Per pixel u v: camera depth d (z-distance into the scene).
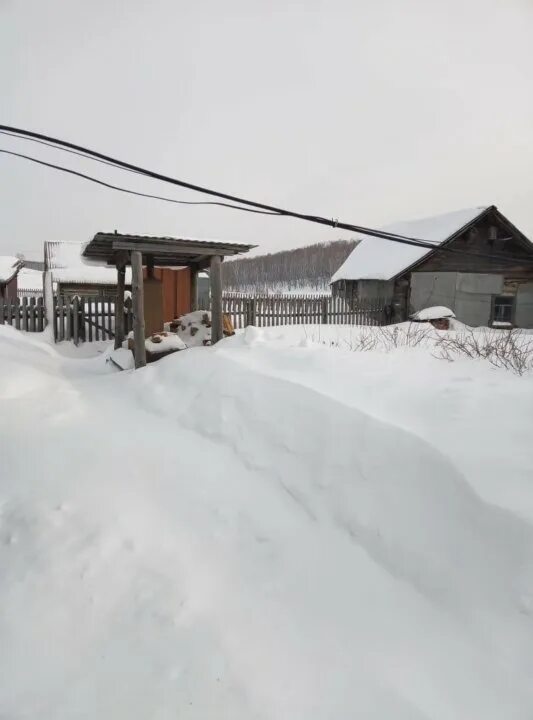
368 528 2.49
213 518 2.83
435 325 13.75
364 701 1.66
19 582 2.24
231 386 4.35
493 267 16.89
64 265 15.45
